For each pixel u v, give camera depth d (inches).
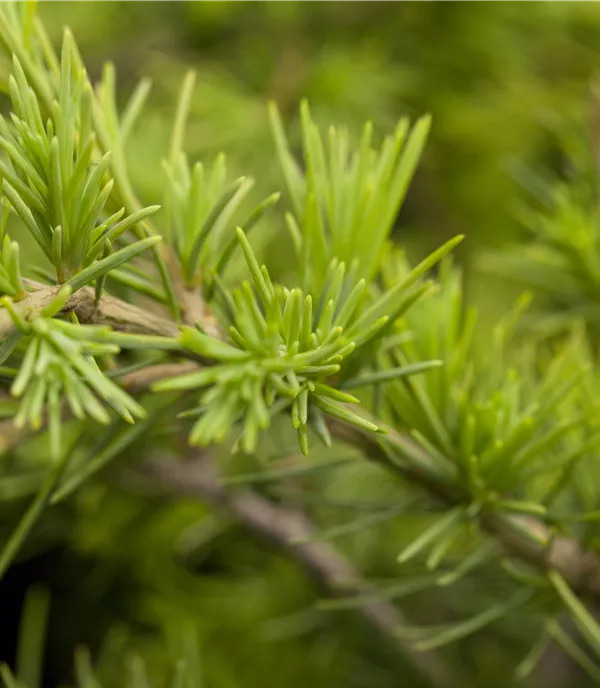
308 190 21.3
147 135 31.6
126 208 21.3
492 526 22.9
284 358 19.3
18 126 19.6
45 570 38.2
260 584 35.5
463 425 22.1
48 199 19.7
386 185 21.4
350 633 33.9
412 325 22.6
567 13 40.7
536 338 28.9
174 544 34.4
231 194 20.7
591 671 23.3
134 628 36.5
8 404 21.9
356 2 39.8
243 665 33.6
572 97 38.3
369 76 38.1
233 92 37.5
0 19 20.7
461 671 34.3
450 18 40.2
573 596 23.1
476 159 40.6
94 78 38.7
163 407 21.8
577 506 23.9
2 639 37.5
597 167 26.7
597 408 22.2
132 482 28.5
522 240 38.7
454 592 33.6
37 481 27.0
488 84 40.0
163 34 40.2
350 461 22.7
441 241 40.0
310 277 21.6
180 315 21.2
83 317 20.3
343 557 32.5
